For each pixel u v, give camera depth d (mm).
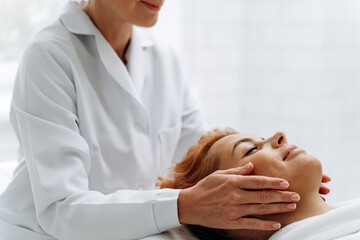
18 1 2168
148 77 1489
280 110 2787
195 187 1021
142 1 1244
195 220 1005
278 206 951
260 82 2857
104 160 1307
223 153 1192
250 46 2873
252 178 956
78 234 1060
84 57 1315
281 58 2750
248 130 2947
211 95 2783
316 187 1076
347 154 2766
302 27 2643
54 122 1159
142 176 1380
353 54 2723
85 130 1257
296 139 2734
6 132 1958
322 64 2584
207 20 2711
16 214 1218
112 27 1367
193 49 2666
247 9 2863
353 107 2766
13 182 1226
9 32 2166
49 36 1263
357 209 948
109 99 1337
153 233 1048
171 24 2574
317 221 953
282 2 2709
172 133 1508
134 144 1353
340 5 2607
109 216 1046
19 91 1221
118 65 1334
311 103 2641
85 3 1467
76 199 1081
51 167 1114
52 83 1190
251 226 962
